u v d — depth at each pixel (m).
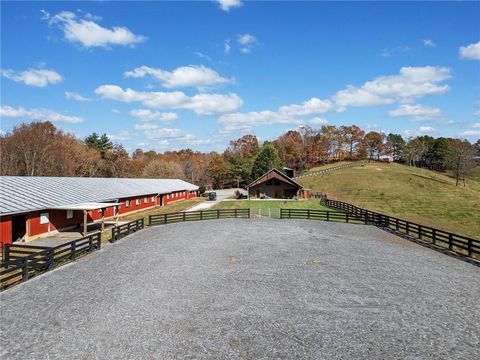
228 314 11.41
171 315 11.27
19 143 55.16
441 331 10.38
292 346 9.38
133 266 17.14
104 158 78.88
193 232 27.61
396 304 12.39
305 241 23.73
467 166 74.00
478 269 17.05
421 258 19.19
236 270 16.52
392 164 102.94
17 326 10.41
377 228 30.08
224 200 59.16
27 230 24.03
